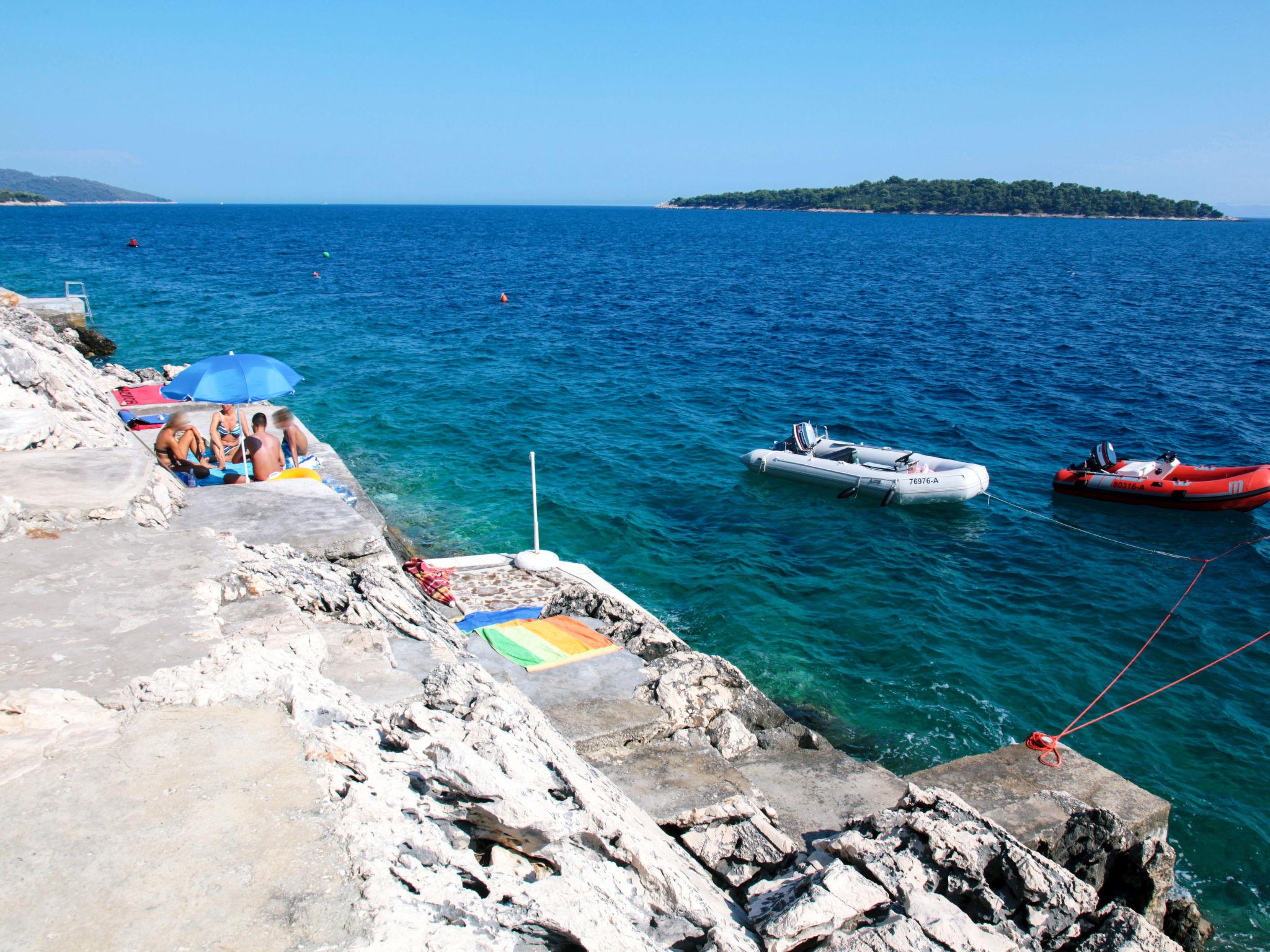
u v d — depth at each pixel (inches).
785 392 1154.0
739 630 518.3
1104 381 1225.4
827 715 437.7
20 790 121.5
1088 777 275.7
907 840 183.2
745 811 214.1
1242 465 807.1
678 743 256.2
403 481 757.3
